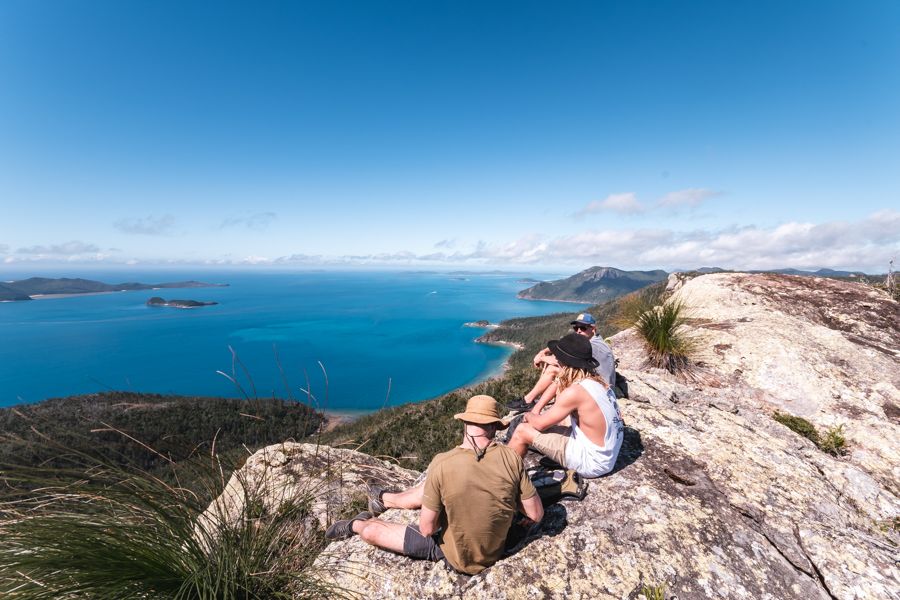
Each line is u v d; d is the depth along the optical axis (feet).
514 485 10.97
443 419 71.41
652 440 16.85
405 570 11.87
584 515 12.99
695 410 20.53
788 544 11.86
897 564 11.19
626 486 13.98
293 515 14.16
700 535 12.01
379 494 14.53
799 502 13.78
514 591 10.63
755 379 28.43
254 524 12.38
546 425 13.99
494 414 11.07
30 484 8.44
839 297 41.11
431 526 11.18
